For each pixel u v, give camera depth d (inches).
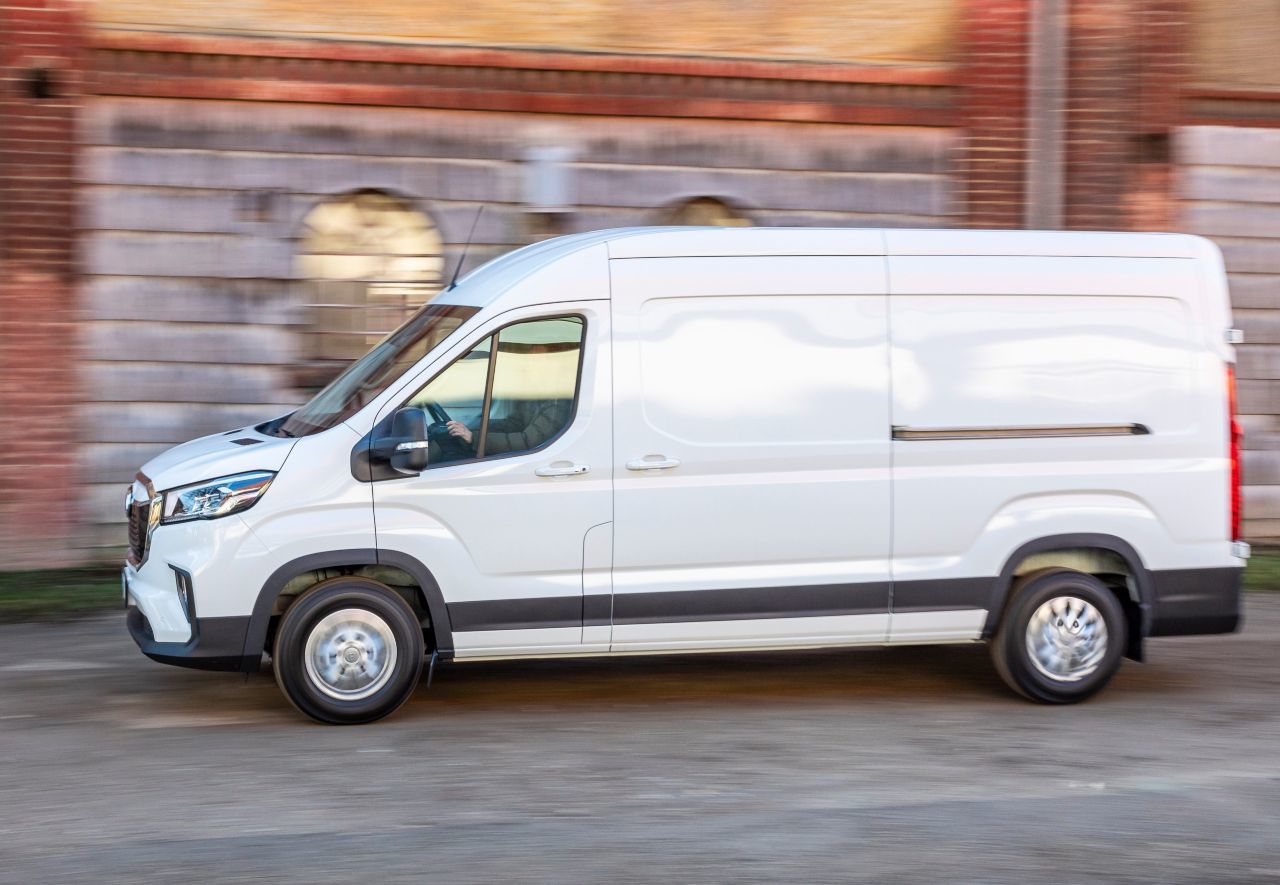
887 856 185.3
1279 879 179.3
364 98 408.2
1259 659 306.5
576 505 248.8
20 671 286.2
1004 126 441.1
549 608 249.4
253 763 225.0
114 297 400.2
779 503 254.5
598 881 175.9
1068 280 264.2
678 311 252.4
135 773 219.9
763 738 241.1
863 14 432.5
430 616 247.6
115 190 397.4
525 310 248.8
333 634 243.8
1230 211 454.3
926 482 259.3
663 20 422.9
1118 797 210.8
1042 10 438.6
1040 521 263.0
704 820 198.8
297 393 414.0
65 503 399.9
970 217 442.9
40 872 178.7
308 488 242.2
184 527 242.4
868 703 266.1
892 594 259.4
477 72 414.0
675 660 298.5
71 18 388.8
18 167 389.1
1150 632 268.8
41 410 396.5
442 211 417.1
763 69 427.8
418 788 212.7
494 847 187.6
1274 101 451.2
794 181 434.9
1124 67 442.9
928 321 259.4
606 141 423.8
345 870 179.3
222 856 184.2
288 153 406.9
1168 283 267.6
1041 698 264.5
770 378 254.5
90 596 355.9
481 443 247.3
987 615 263.1
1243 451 462.0
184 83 397.7
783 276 255.1
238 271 407.2
